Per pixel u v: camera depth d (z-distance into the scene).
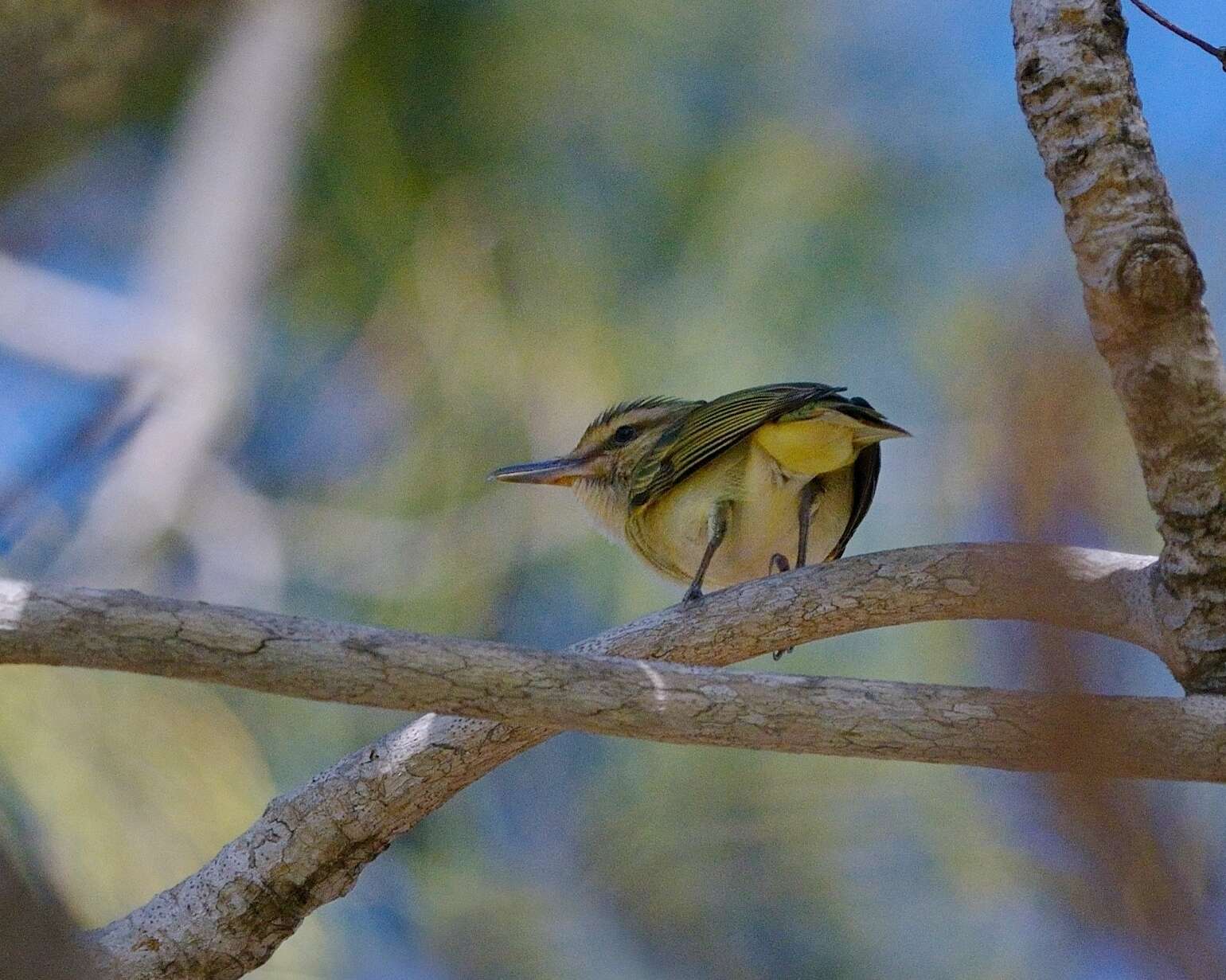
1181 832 3.23
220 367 11.51
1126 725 3.13
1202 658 5.61
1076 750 3.10
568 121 11.21
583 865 10.20
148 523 10.99
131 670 4.77
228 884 5.73
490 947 9.90
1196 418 5.40
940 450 9.58
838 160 11.20
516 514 10.71
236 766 8.88
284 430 11.66
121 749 8.60
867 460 7.97
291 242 11.66
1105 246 5.30
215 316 11.48
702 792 10.09
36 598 4.71
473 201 11.12
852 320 10.84
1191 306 5.30
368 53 11.20
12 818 8.19
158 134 11.66
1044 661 3.16
